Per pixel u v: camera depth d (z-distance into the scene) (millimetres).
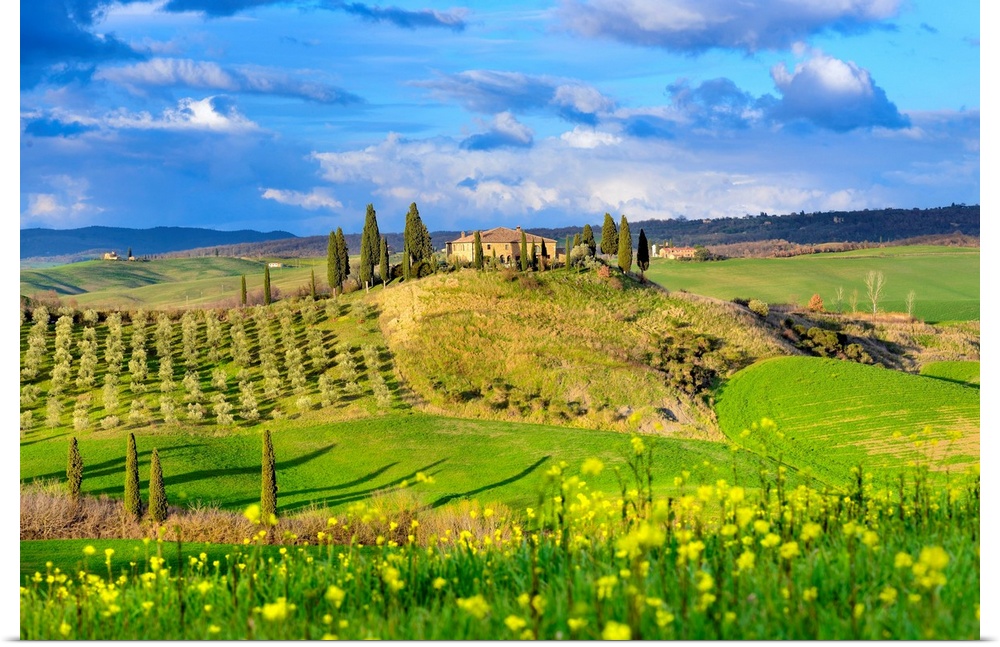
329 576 12109
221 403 71000
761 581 9367
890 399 66312
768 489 12820
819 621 8445
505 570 11328
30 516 43156
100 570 27562
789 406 68000
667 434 66625
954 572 9469
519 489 53625
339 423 68312
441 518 26984
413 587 11273
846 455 56000
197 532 39469
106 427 68000
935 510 12922
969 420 60875
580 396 73188
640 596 8211
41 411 72188
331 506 51406
